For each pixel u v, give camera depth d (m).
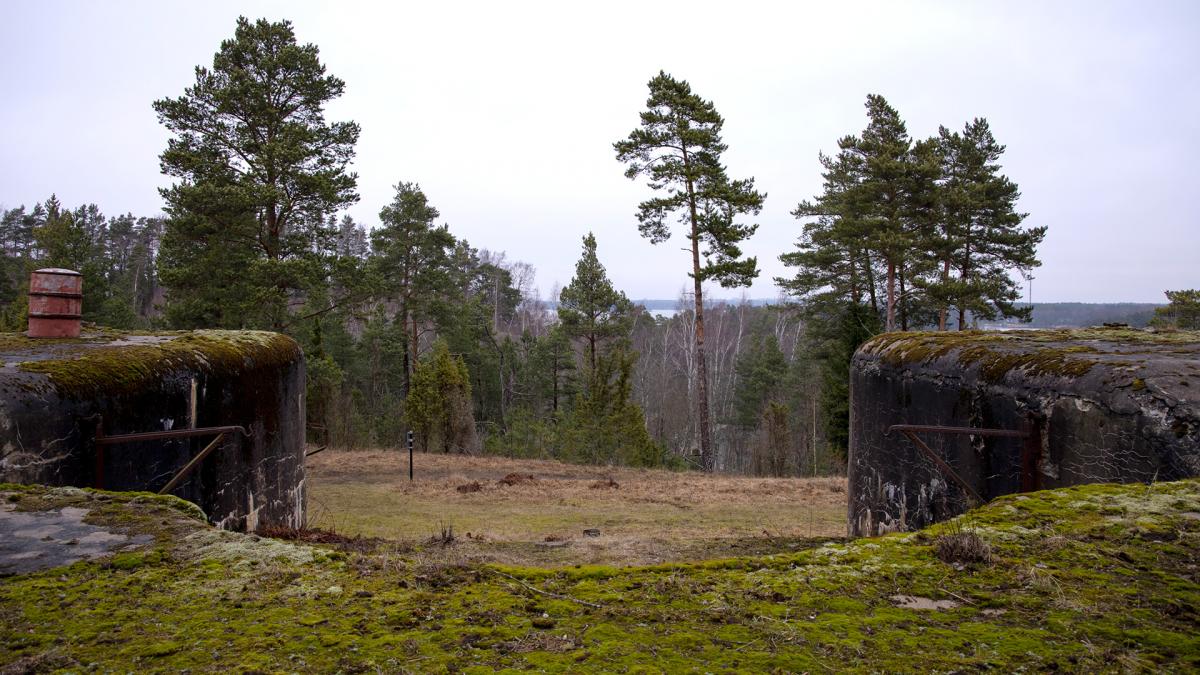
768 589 2.45
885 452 8.48
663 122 19.80
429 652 1.97
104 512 3.28
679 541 8.55
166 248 18.09
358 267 19.80
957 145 22.94
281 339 9.15
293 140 17.12
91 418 5.17
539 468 19.59
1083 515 3.10
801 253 25.78
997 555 2.68
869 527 8.95
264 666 1.87
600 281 28.75
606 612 2.28
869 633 2.08
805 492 15.55
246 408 7.61
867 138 21.98
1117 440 4.73
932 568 2.61
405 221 30.20
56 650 1.94
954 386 6.83
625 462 20.81
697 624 2.18
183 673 1.83
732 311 58.44
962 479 6.28
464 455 22.33
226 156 17.72
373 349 36.44
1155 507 3.12
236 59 17.48
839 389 23.22
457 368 24.48
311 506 13.63
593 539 9.08
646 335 50.75
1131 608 2.20
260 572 2.63
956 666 1.87
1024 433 5.57
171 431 5.43
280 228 18.73
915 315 26.08
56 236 23.92
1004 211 22.30
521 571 2.71
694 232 20.39
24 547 2.82
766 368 37.19
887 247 20.52
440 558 2.94
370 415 30.11
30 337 6.99
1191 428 4.25
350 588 2.50
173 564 2.70
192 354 6.75
